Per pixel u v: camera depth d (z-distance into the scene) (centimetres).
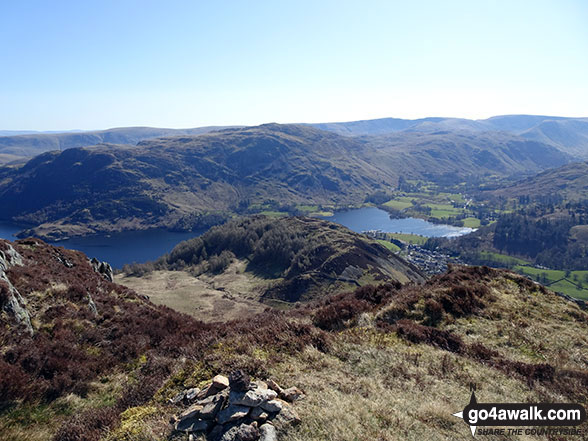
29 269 2044
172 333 1850
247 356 1034
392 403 846
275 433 667
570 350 1306
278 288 11175
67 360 1328
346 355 1137
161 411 815
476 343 1352
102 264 3500
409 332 1363
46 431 947
